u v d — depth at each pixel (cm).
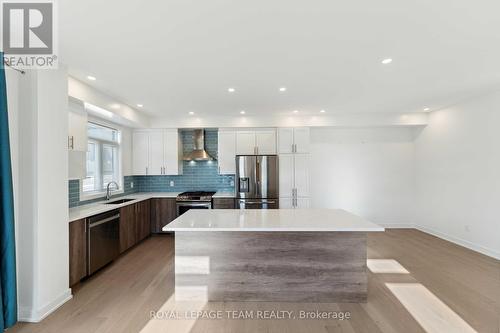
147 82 306
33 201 217
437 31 196
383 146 550
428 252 390
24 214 217
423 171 515
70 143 278
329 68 268
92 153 422
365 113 494
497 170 359
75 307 239
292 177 503
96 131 430
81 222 282
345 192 554
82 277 283
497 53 236
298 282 253
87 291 272
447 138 450
